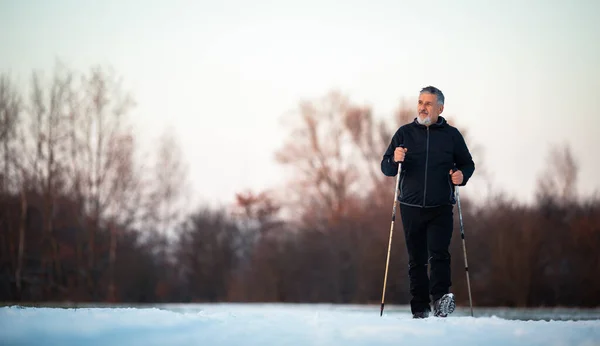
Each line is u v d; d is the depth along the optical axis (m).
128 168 45.00
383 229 40.53
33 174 42.41
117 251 44.03
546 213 38.41
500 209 37.12
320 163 51.16
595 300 35.12
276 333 4.26
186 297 48.69
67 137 43.47
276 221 50.16
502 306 35.22
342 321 4.81
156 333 4.12
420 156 7.86
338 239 43.12
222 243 50.25
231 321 4.70
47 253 42.03
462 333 4.38
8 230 41.00
